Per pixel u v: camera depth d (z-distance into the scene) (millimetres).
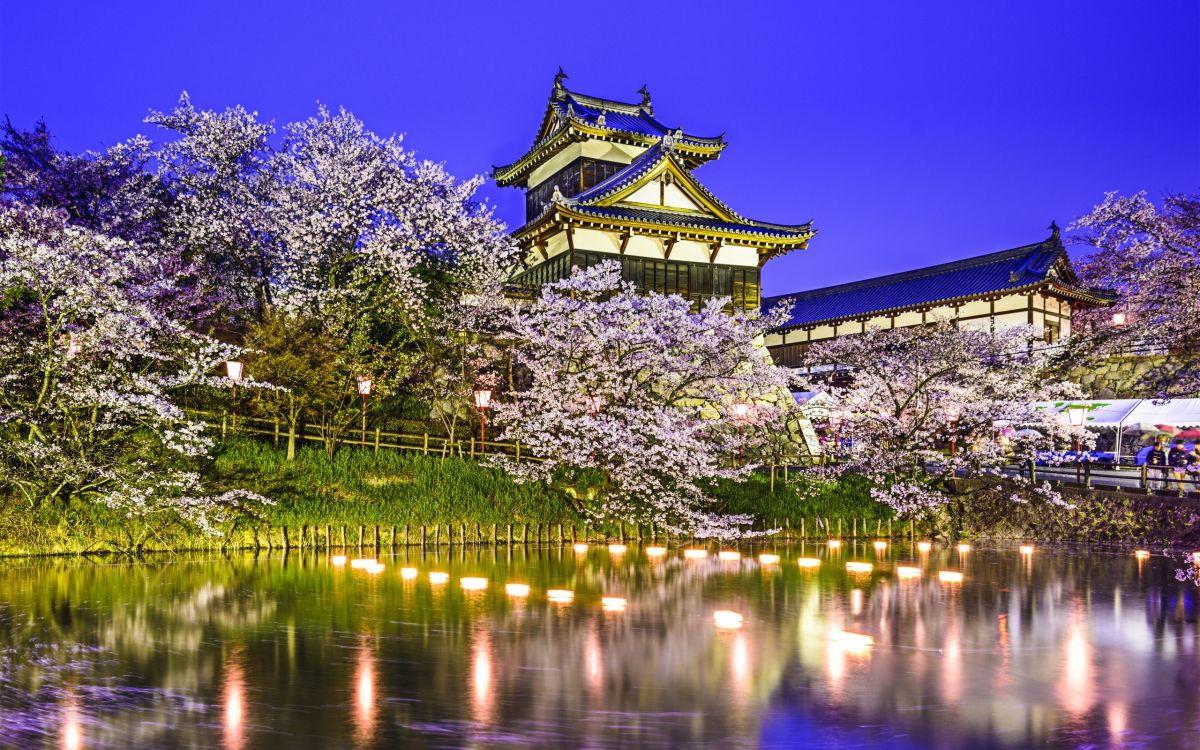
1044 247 56406
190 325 34938
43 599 18672
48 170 37062
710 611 18641
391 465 30281
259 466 27828
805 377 56750
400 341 38219
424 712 11117
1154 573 24953
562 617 17734
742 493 33656
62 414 25391
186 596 19297
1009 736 10516
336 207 35531
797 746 10055
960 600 20328
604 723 10773
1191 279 28422
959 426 35531
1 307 26219
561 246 47594
